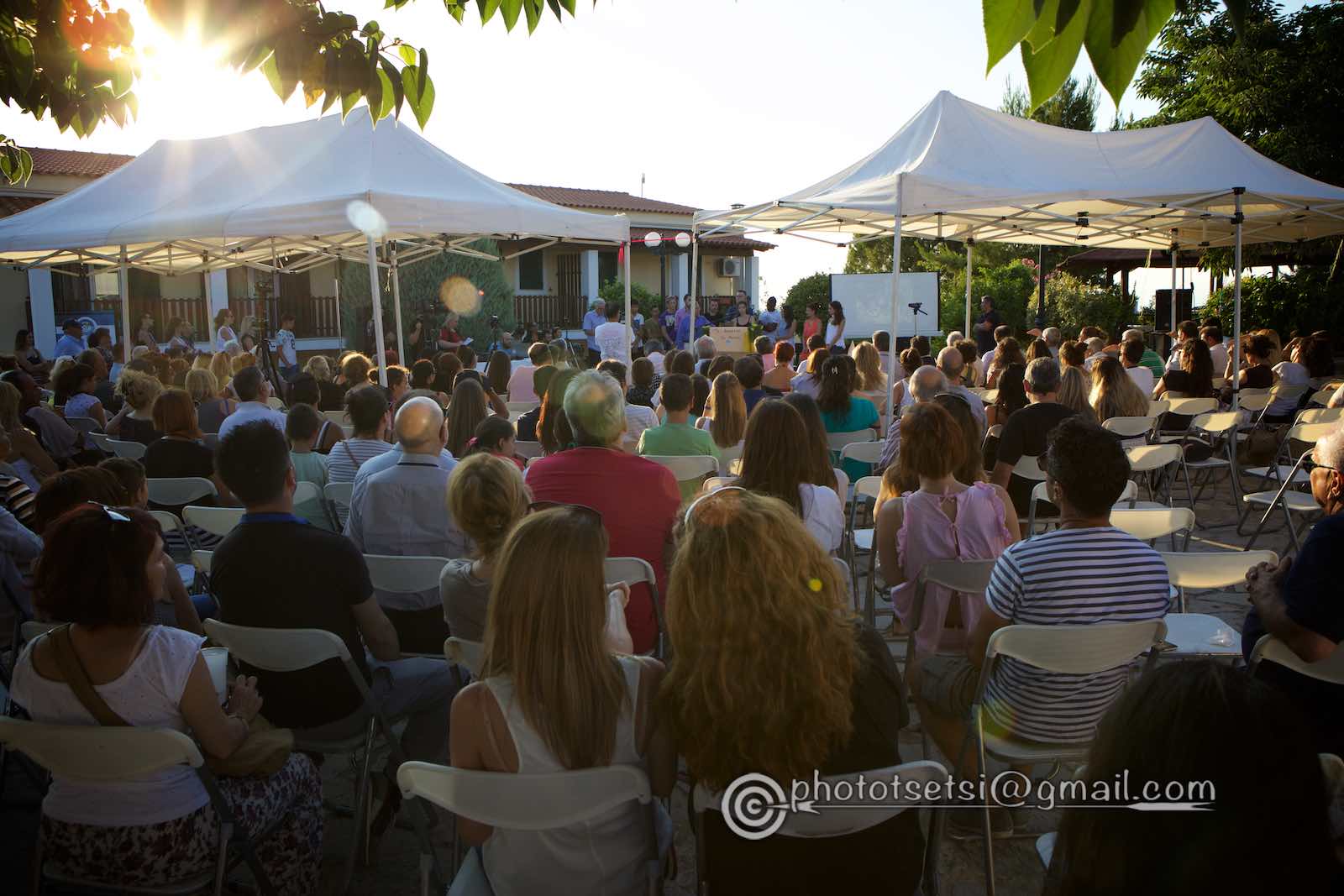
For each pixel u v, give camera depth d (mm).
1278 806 1140
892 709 1962
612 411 3486
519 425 6656
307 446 4848
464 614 2920
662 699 1891
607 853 1993
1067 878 1294
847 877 1876
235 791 2438
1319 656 2311
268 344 14102
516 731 1873
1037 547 2611
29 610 3432
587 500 3381
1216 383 9930
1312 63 16469
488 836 2029
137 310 18438
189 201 8180
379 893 2893
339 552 2842
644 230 25750
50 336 17281
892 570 3436
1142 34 1143
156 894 2275
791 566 1815
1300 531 6891
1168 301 19078
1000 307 20578
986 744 2748
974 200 7309
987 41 1175
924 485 3383
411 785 1871
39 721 2246
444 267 20562
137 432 6453
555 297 25594
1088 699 2652
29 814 3400
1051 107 22844
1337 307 17016
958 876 2904
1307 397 8812
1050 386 5094
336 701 2877
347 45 2662
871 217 9445
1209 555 3307
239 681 2605
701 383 7449
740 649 1778
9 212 17203
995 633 2461
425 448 3631
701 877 1943
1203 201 7777
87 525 2205
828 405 6500
